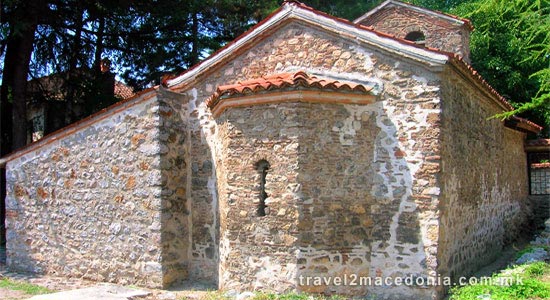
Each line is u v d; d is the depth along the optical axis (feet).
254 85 26.91
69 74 59.26
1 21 48.24
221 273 29.45
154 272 30.58
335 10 67.56
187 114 33.40
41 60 58.08
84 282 32.96
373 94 27.76
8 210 38.73
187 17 61.26
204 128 32.76
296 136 26.22
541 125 66.74
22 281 33.65
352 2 67.97
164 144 31.32
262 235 26.91
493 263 36.24
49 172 36.40
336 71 29.04
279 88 26.35
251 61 31.65
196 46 62.64
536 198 56.24
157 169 30.94
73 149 35.12
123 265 32.07
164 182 31.07
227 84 32.37
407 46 26.76
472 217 32.50
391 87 27.55
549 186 58.23
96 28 61.11
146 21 59.41
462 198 30.17
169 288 30.48
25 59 52.65
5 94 55.93
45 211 36.45
